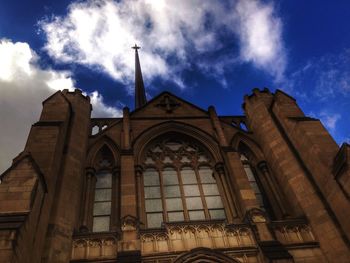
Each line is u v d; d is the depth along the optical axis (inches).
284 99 987.3
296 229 739.4
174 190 882.1
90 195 836.0
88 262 647.8
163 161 959.6
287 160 863.1
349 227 673.6
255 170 962.1
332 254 683.4
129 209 725.3
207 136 1011.3
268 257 636.1
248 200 772.0
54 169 718.5
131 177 804.0
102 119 1081.4
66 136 863.1
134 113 1080.2
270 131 951.0
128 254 634.8
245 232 717.9
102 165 930.1
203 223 725.3
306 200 775.7
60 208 698.8
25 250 522.9
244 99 1115.3
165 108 1116.5
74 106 978.7
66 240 664.4
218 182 895.7
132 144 954.1
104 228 785.6
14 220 514.6
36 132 772.0
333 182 723.4
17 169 604.1
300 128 845.2
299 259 681.6
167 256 657.6
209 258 647.8
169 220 810.2
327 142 795.4
